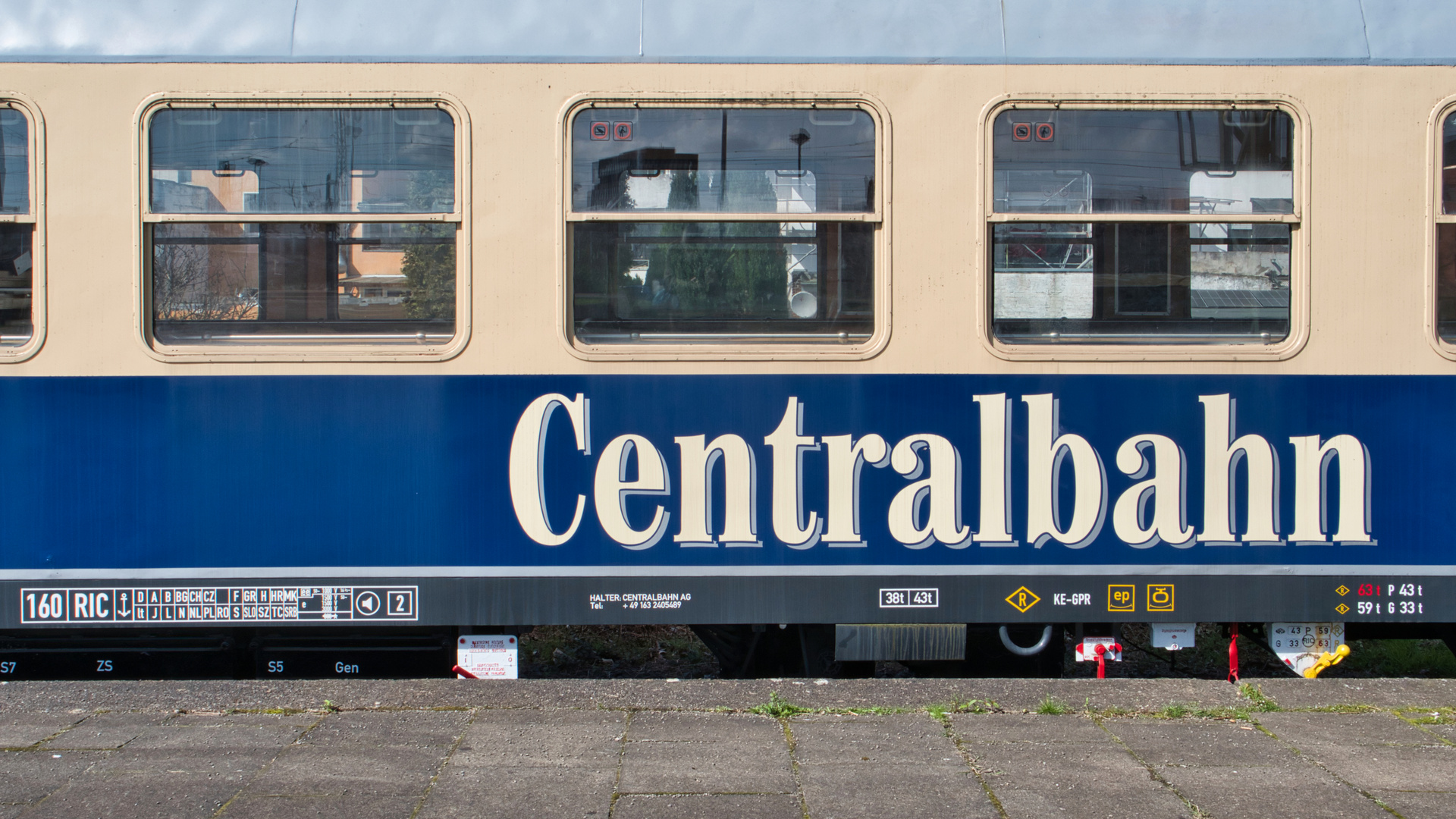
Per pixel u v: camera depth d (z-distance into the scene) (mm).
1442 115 4148
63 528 4125
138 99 4078
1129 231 4176
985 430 4160
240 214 4117
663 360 4137
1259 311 4191
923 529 4176
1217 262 4180
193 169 4113
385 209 4133
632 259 4160
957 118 4137
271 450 4133
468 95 4113
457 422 4141
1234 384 4152
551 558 4172
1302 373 4152
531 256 4133
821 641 4520
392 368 4125
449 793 3180
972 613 4188
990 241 4156
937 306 4148
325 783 3250
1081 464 4164
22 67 4062
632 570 4180
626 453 4156
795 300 4180
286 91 4102
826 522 4168
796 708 3896
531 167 4121
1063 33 4168
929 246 4141
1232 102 4148
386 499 4148
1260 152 4164
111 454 4113
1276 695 4070
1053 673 4621
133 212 4086
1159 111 4160
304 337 4156
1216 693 4094
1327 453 4164
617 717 3832
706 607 4191
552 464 4156
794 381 4148
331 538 4152
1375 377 4156
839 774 3330
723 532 4172
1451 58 4145
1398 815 3035
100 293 4090
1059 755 3482
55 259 4078
